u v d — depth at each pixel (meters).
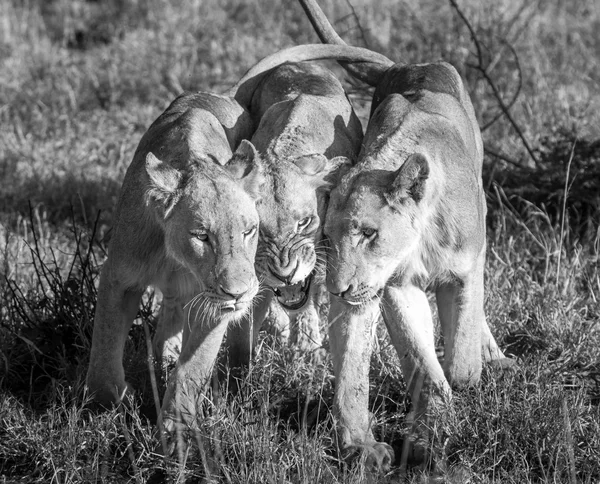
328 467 8.05
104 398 9.08
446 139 9.35
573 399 9.03
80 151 16.17
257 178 8.68
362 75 12.84
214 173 8.56
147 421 8.82
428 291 11.34
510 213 12.67
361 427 8.70
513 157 14.90
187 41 20.31
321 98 10.72
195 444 8.45
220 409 8.67
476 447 8.46
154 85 18.62
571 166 13.28
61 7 23.64
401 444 8.99
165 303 10.07
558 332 10.47
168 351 10.14
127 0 23.23
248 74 12.28
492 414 8.66
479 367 9.44
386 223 8.65
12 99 18.16
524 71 18.06
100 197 14.48
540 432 8.51
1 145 16.42
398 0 21.39
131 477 8.23
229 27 21.23
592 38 20.22
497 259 11.88
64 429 8.61
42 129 17.11
